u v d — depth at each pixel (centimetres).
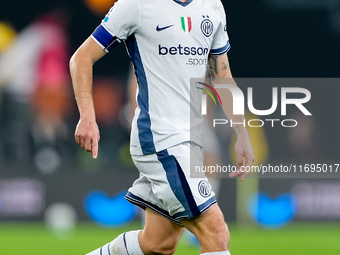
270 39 4994
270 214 3419
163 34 1335
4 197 3397
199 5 1382
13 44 4428
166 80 1339
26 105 4200
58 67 4450
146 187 1416
